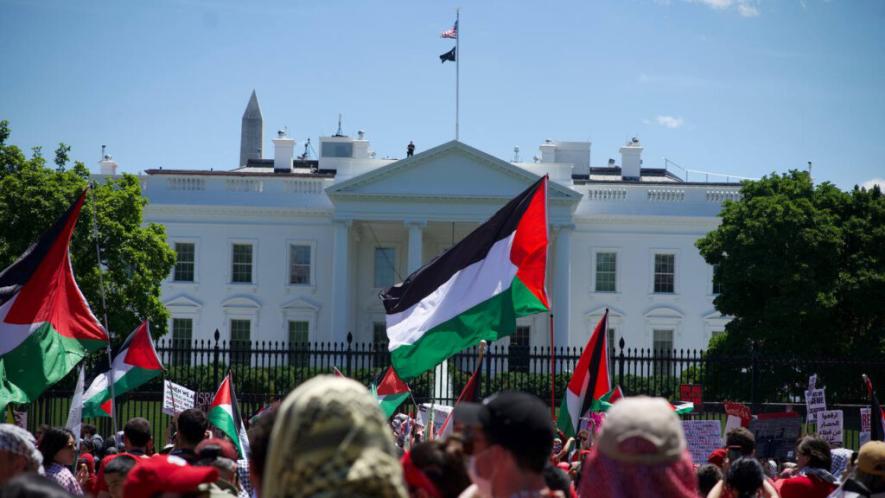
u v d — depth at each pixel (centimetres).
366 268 6875
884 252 4609
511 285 1234
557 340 6294
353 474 333
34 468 643
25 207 4094
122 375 1722
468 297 1241
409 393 1784
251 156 12144
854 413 3284
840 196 4778
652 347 6750
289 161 7825
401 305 1278
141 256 4316
